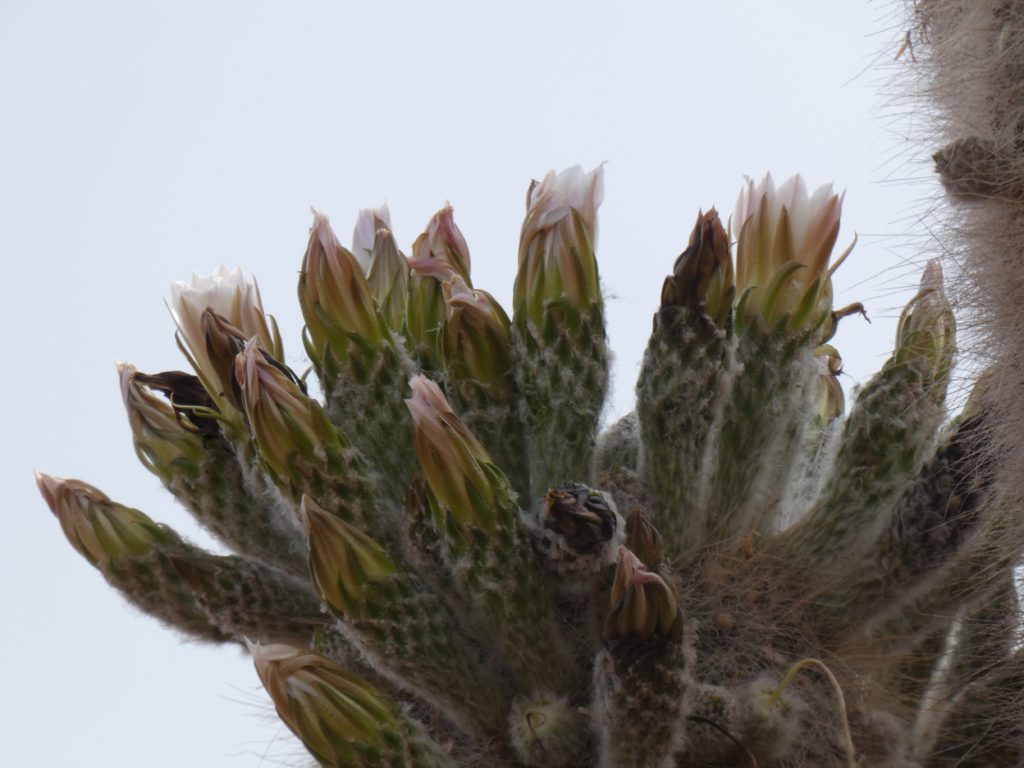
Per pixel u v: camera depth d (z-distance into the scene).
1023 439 4.51
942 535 4.75
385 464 4.96
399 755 4.39
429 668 4.57
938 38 5.02
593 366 5.06
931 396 5.05
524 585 4.59
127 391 5.39
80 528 5.25
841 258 5.23
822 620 4.90
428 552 4.69
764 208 5.12
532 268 5.09
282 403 4.67
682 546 4.99
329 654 4.95
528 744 4.55
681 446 5.00
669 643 4.30
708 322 4.96
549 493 4.61
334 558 4.51
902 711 4.92
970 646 5.00
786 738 4.57
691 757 4.59
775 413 5.05
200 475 5.23
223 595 5.14
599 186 5.19
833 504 5.03
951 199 4.76
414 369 5.12
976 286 4.70
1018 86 4.48
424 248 5.71
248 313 5.36
